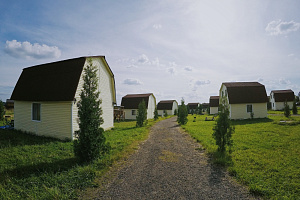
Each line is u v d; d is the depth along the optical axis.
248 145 8.48
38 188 4.50
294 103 27.16
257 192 4.06
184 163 6.34
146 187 4.49
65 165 6.12
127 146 8.87
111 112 16.61
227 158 6.42
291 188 4.21
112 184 4.70
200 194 4.07
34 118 12.90
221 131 7.00
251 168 5.52
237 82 27.98
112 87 16.88
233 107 23.47
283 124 15.34
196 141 10.06
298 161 5.98
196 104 70.25
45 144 9.52
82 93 6.92
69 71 12.33
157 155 7.44
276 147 7.96
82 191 4.33
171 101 53.19
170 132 14.12
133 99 36.38
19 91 14.16
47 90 12.26
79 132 6.59
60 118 11.30
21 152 7.79
